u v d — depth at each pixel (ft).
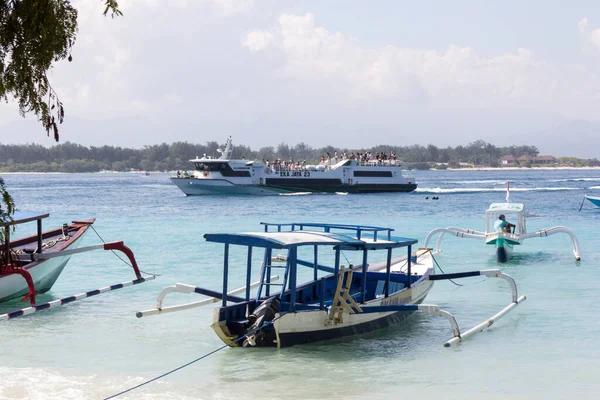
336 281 50.96
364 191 316.60
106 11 31.42
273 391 39.88
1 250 61.62
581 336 52.47
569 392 39.58
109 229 148.97
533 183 503.20
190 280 78.74
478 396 39.01
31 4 33.12
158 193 350.64
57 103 34.55
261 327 46.42
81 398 38.40
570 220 167.32
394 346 50.21
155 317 59.36
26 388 40.09
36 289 69.05
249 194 298.35
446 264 92.32
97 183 570.05
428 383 41.37
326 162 324.80
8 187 464.65
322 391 39.81
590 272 83.71
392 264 71.20
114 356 47.42
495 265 90.79
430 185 463.83
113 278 81.10
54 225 169.68
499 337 52.49
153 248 111.34
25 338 52.37
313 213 199.52
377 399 38.52
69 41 34.73
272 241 47.78
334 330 50.34
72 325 56.54
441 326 56.59
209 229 148.56
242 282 77.30
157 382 41.52
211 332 54.29
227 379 42.09
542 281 77.66
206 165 296.51
